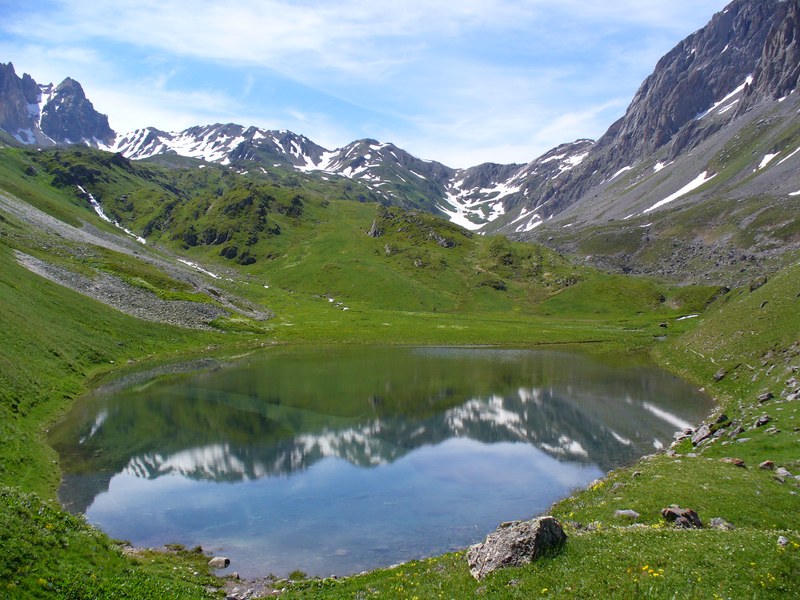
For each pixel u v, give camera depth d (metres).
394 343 120.81
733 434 41.38
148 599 20.94
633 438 51.44
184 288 134.88
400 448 49.41
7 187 188.75
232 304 142.75
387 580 23.67
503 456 47.06
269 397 67.81
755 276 182.75
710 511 26.62
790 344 60.34
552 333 132.38
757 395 51.31
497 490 39.44
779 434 37.88
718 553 18.61
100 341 84.31
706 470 33.00
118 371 78.75
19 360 59.09
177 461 44.94
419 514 35.47
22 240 121.19
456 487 40.19
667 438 51.16
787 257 190.25
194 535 32.47
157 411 59.56
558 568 19.23
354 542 31.58
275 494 38.84
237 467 44.12
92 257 131.00
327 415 60.31
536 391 72.44
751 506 26.88
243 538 32.12
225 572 27.75
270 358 98.38
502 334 131.00
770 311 73.56
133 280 123.62
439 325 142.75
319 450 48.56
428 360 98.69
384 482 41.19
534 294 192.75
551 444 50.16
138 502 36.88
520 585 18.62
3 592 17.61
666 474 33.25
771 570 16.97
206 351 102.06
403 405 64.88
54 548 21.92
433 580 22.16
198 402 64.19
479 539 31.64
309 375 82.56
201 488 39.62
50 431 50.16
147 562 26.27
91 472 41.66
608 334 130.62
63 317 83.25
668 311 163.50
